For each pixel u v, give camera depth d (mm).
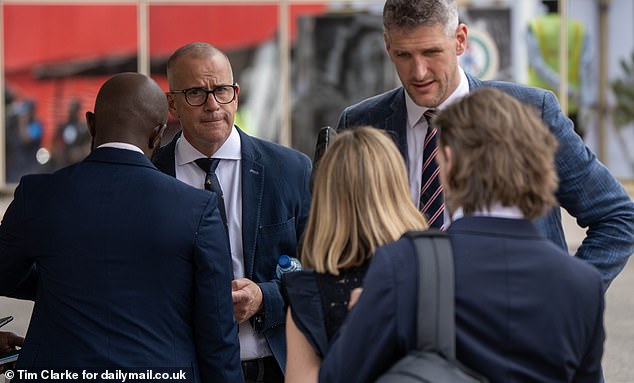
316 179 4598
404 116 5852
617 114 24672
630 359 11938
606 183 5453
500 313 3658
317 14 24234
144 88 5238
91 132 5395
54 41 24578
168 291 4957
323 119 24359
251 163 6277
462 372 3541
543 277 3707
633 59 24469
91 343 4852
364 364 3705
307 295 4484
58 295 4945
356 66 24219
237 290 5895
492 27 24203
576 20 24391
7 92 24641
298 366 4469
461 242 3752
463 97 3949
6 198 24641
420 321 3617
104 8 24484
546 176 3770
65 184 5066
